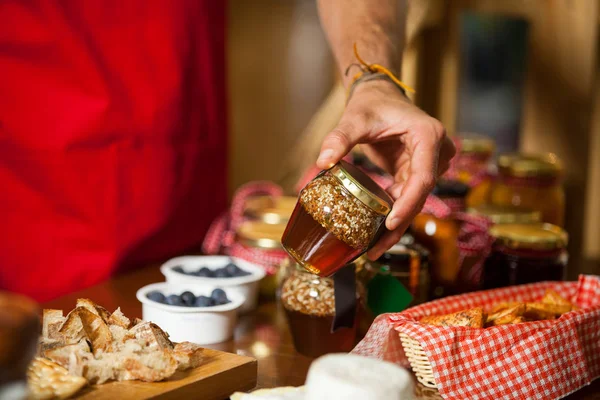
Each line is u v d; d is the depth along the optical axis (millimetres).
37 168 1502
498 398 930
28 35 1456
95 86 1544
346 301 1046
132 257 1672
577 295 1170
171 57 1695
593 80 2363
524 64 2367
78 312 883
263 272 1362
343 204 901
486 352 933
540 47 2361
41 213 1521
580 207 2395
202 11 1793
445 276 1513
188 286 1217
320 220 908
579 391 1006
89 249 1588
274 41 2656
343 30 1258
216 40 1880
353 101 1087
